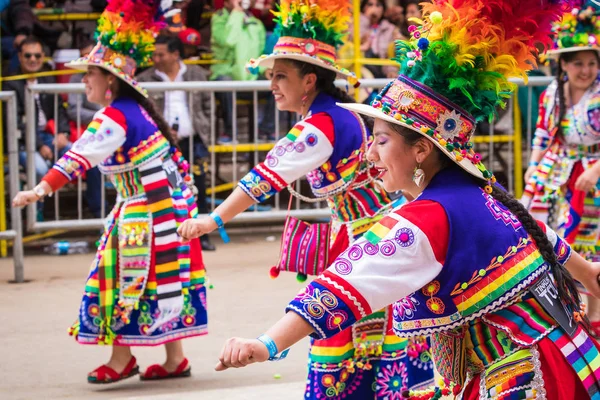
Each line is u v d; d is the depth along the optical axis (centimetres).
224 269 884
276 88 445
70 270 882
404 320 283
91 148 544
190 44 1046
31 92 868
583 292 614
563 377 274
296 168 411
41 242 1017
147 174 558
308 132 414
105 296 559
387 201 425
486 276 272
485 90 280
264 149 1006
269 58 438
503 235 274
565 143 653
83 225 903
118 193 571
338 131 418
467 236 270
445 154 283
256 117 948
